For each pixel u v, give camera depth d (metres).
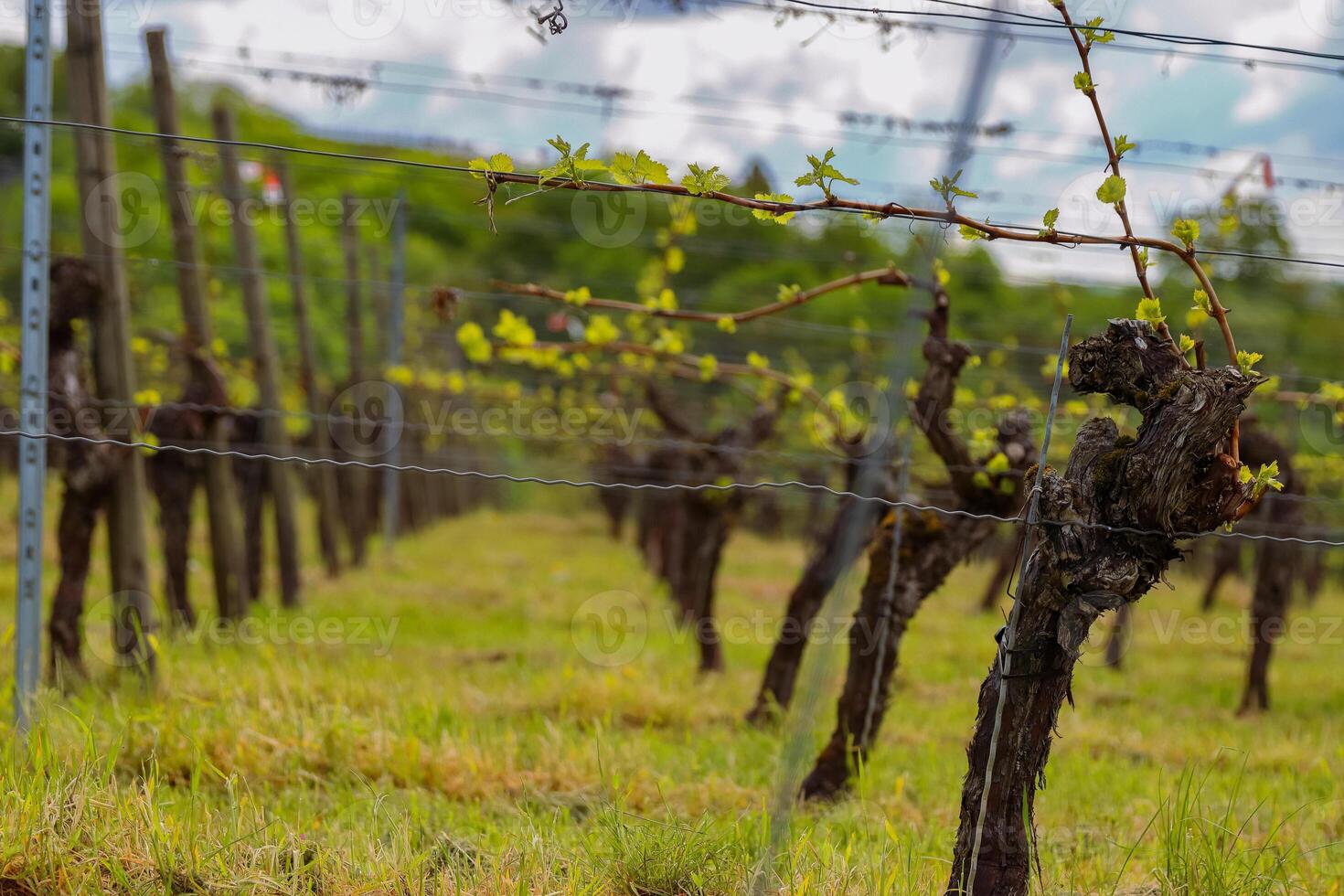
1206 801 6.12
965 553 5.85
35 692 5.48
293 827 4.34
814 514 13.27
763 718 7.55
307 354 14.12
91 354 6.91
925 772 6.45
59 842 3.76
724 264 29.77
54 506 14.45
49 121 4.50
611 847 4.22
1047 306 19.53
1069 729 8.01
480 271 38.53
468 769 5.56
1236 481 3.45
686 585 12.39
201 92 41.94
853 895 3.98
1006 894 3.52
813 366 17.81
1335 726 8.99
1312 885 4.59
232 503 9.98
